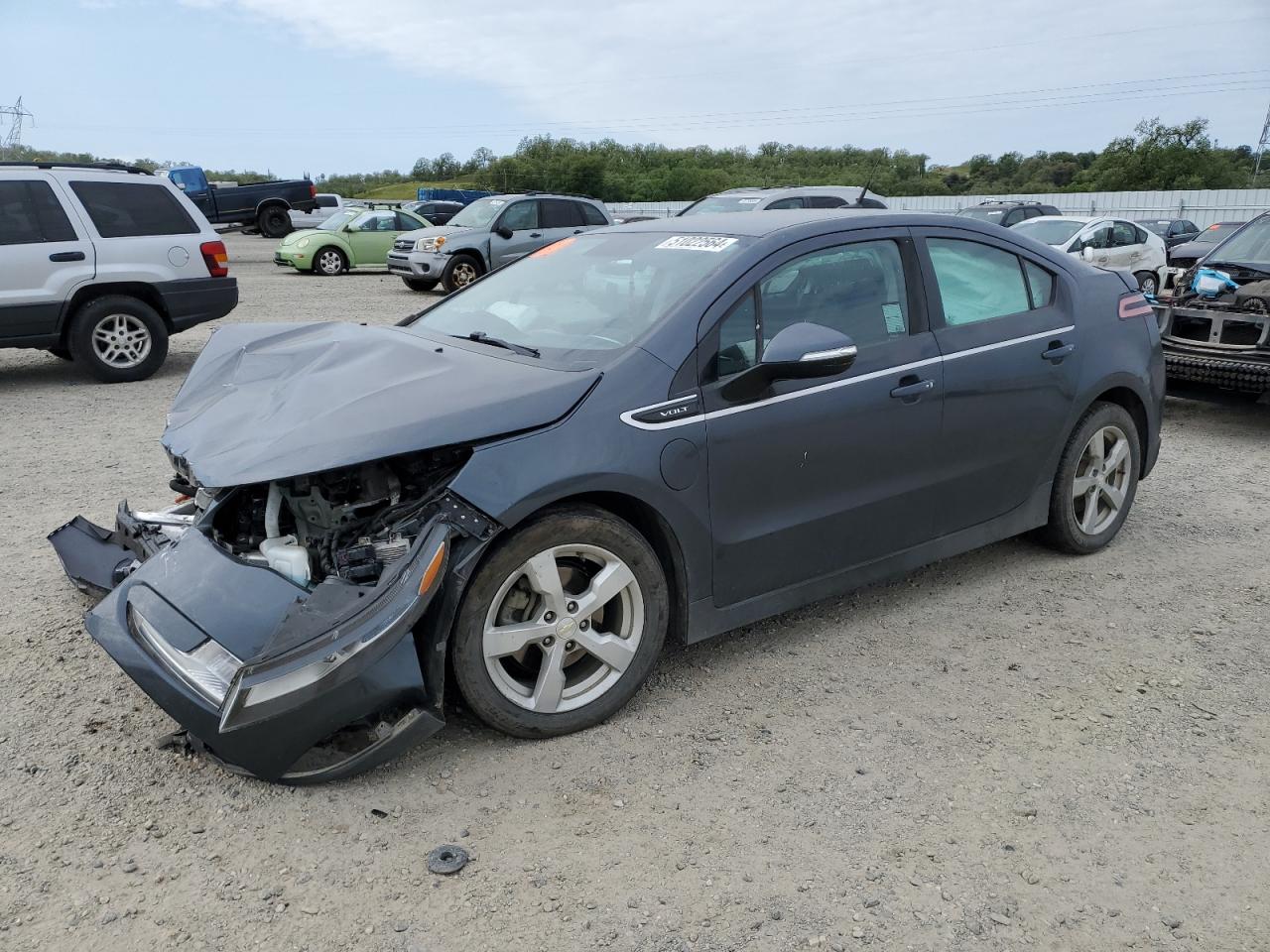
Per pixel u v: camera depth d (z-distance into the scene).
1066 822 2.81
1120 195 41.59
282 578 2.82
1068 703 3.47
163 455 6.50
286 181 29.47
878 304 3.84
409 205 29.12
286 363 3.61
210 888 2.50
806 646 3.90
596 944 2.33
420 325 4.18
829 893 2.51
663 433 3.20
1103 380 4.55
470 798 2.88
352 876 2.55
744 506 3.44
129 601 2.96
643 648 3.30
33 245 8.70
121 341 9.27
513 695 3.10
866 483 3.78
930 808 2.87
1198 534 5.22
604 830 2.75
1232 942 2.37
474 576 2.93
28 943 2.29
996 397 4.13
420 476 3.09
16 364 10.45
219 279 9.76
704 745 3.19
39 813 2.77
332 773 2.81
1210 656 3.83
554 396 3.07
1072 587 4.49
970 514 4.22
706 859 2.64
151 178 9.41
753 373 3.32
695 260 3.68
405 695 2.78
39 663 3.61
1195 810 2.87
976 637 3.99
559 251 4.38
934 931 2.39
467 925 2.39
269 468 2.79
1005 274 4.34
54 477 5.95
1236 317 7.40
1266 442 7.34
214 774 2.96
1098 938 2.38
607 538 3.14
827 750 3.17
